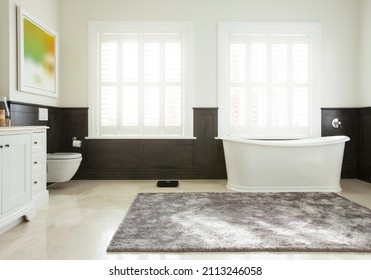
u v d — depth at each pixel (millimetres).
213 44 4180
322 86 4254
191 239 2000
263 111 4281
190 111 4172
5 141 2133
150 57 4207
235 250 1845
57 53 3924
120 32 4188
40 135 2775
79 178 4172
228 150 3602
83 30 4117
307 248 1849
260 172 3484
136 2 4129
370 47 3975
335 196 3221
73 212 2664
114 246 1880
